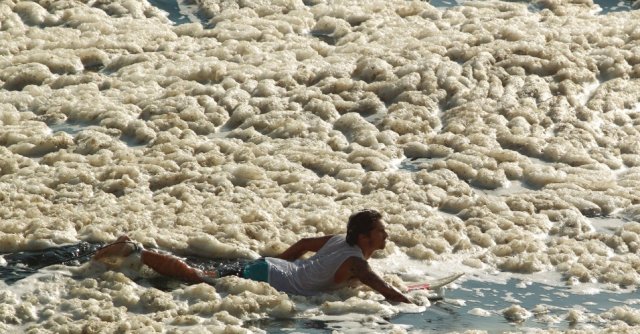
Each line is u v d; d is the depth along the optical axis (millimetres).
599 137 40406
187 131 39406
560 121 41250
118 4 52594
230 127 40562
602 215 34344
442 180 35781
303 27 50844
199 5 54125
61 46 47344
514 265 30297
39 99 42219
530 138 39375
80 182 34312
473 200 34250
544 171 36938
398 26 50594
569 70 44562
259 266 27656
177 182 34781
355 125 40188
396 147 38844
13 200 32375
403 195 34312
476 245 31562
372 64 44531
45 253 29047
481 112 41406
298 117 40719
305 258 29062
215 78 44281
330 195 34375
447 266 30203
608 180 36688
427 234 31719
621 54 46500
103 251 27969
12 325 24953
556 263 30609
